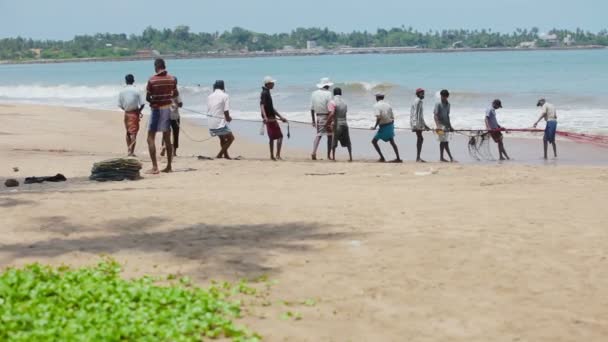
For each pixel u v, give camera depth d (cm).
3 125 3334
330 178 1714
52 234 1085
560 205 1280
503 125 3169
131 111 2142
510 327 712
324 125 2194
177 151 2547
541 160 2311
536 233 1055
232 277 863
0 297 745
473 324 720
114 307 716
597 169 1892
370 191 1483
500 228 1090
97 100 6238
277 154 2200
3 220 1181
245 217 1195
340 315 743
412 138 2941
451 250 970
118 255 962
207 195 1424
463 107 4122
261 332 694
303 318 732
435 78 8219
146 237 1062
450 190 1497
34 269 838
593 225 1102
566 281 843
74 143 2716
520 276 861
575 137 2489
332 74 10406
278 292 812
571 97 4388
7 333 652
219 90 2122
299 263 920
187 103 5372
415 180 1677
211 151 2583
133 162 1689
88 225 1143
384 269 892
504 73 8875
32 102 6075
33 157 2161
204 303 734
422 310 757
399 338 684
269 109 2169
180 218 1193
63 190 1512
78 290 757
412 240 1022
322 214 1213
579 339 685
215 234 1076
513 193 1445
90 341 630
